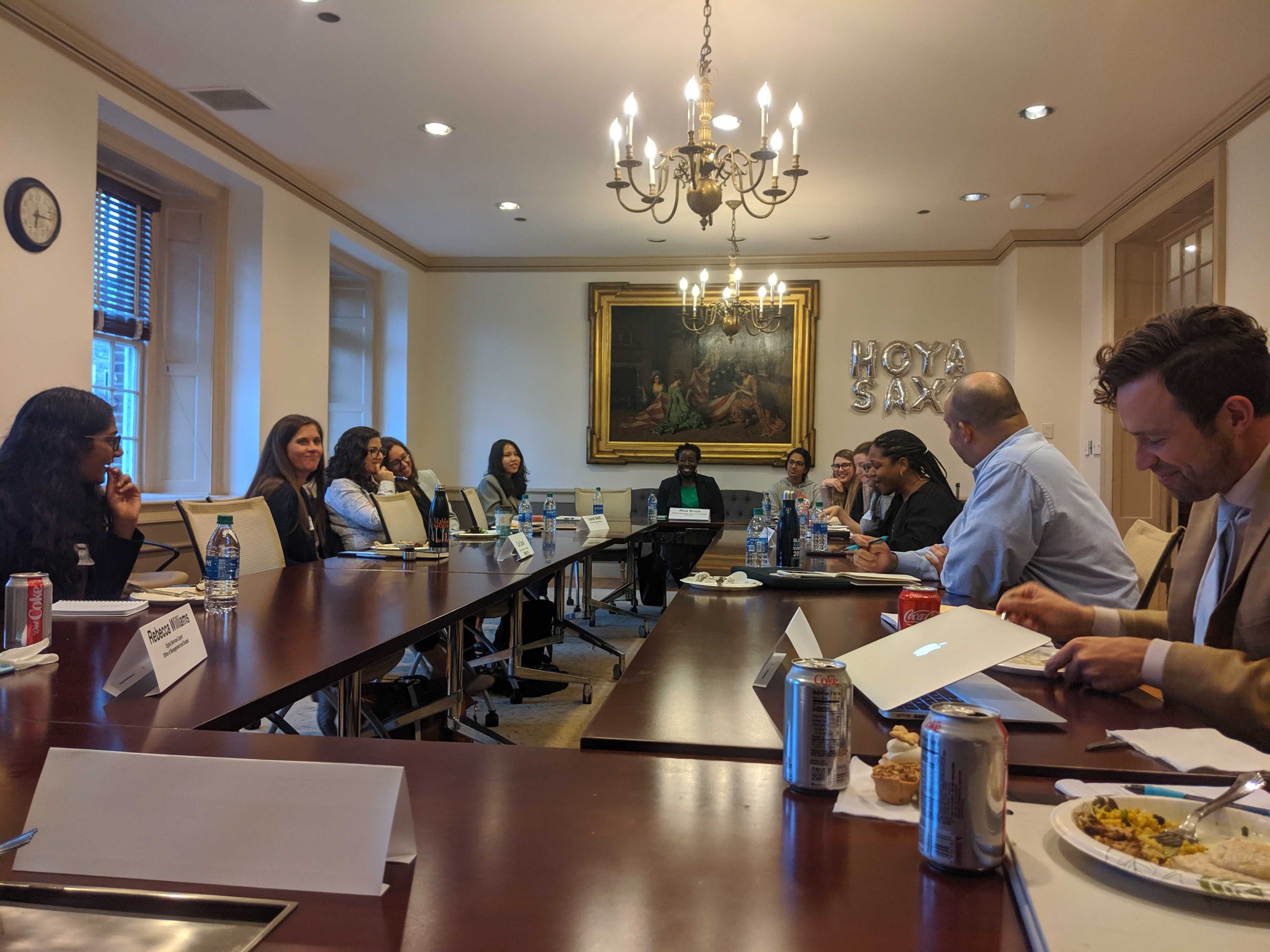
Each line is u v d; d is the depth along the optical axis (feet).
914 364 25.80
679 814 2.47
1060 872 1.98
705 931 1.81
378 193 21.01
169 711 3.68
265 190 18.69
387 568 9.67
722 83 14.53
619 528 18.19
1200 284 18.84
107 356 17.42
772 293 21.29
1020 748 3.14
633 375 26.94
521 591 12.59
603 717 3.50
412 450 26.84
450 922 1.84
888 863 2.16
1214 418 3.92
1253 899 1.77
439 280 27.61
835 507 13.29
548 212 22.44
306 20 12.78
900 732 2.85
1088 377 22.90
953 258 25.50
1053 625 4.75
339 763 2.63
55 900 1.95
